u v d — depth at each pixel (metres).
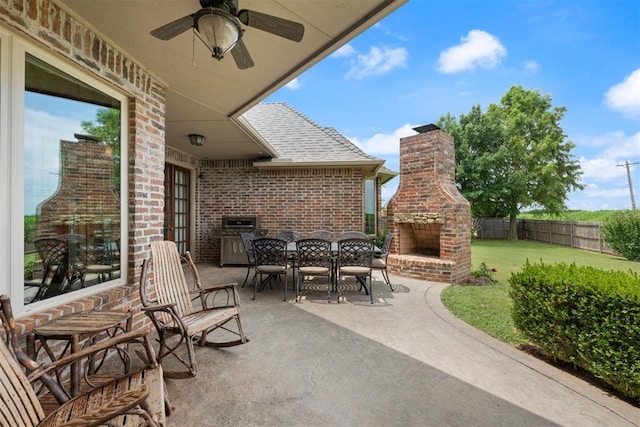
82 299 2.45
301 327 3.40
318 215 7.57
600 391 2.17
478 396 2.11
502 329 3.30
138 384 1.55
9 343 1.46
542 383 2.27
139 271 3.07
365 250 4.54
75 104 2.49
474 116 17.22
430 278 5.67
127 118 3.02
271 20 1.99
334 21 2.47
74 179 2.52
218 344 2.85
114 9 2.28
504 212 16.94
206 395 2.10
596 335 2.17
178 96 3.93
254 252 5.07
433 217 5.74
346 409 1.96
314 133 8.52
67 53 2.27
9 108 1.95
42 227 2.24
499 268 7.16
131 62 2.97
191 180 7.62
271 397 2.08
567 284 2.37
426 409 1.97
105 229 2.81
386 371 2.44
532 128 17.55
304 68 3.22
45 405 1.48
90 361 2.18
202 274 6.36
